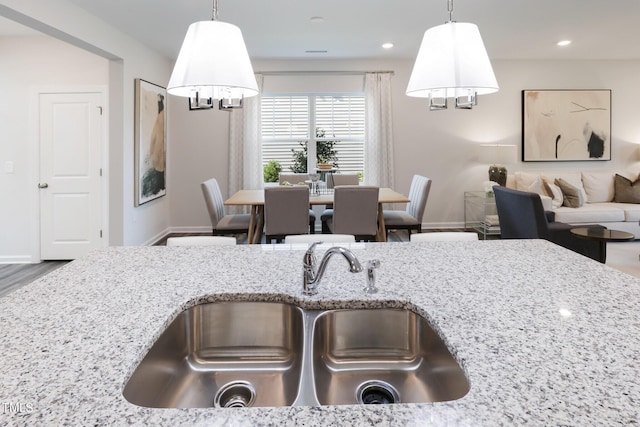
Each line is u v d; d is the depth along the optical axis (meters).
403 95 5.53
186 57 1.24
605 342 0.80
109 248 1.64
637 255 4.17
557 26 4.01
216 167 5.54
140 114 4.24
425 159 5.64
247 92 1.40
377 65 5.48
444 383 0.89
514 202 3.75
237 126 5.46
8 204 4.12
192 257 1.50
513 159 5.04
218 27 1.25
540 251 1.56
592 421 0.56
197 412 0.60
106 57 3.85
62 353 0.77
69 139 4.13
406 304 1.05
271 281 1.22
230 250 1.61
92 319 0.93
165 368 0.95
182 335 1.05
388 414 0.59
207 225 5.59
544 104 5.54
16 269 3.93
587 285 1.15
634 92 5.59
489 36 4.33
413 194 4.52
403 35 4.25
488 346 0.79
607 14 3.68
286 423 0.57
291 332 1.11
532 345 0.79
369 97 5.45
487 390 0.64
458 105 1.53
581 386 0.65
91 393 0.64
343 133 5.71
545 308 0.98
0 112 4.05
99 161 4.15
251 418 0.58
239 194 4.31
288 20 3.74
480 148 5.21
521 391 0.64
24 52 4.05
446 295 1.08
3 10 2.60
